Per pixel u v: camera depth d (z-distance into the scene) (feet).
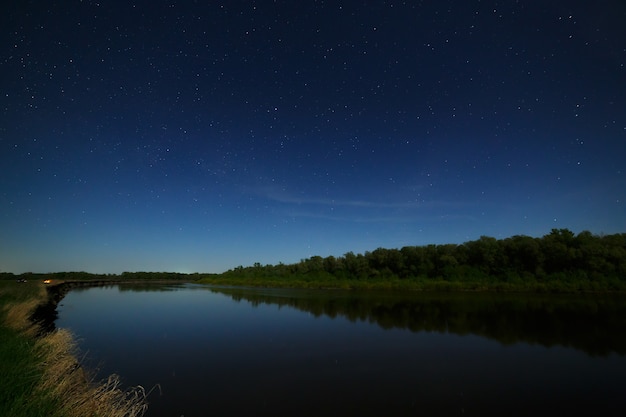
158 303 139.33
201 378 44.91
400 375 46.85
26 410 19.93
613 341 67.41
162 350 59.82
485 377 46.21
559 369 49.80
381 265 250.98
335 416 33.83
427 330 79.05
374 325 86.02
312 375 46.42
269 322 90.12
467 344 65.26
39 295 97.19
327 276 278.46
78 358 53.52
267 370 48.75
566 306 119.14
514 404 37.40
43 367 29.43
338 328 81.87
